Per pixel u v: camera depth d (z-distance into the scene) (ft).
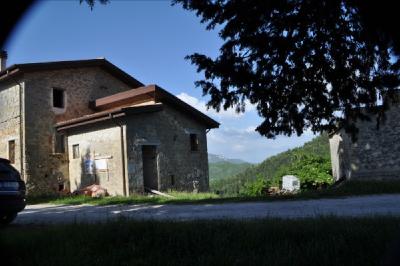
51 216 39.55
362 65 17.83
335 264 15.39
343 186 58.08
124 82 88.48
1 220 32.73
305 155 87.45
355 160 64.95
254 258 16.19
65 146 75.31
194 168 74.90
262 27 17.39
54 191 72.79
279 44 17.39
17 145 72.54
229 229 21.03
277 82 18.67
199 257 17.08
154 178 68.44
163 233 20.66
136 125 65.98
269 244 18.17
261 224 21.93
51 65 74.69
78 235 21.48
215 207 41.86
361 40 16.72
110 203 52.54
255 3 16.57
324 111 19.48
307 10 16.53
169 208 42.88
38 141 72.84
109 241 20.34
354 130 20.65
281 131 20.02
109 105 79.51
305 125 19.92
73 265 17.06
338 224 21.02
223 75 18.54
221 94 19.22
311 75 18.47
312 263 15.62
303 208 36.60
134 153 64.90
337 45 17.46
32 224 32.19
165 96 70.59
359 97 18.85
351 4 15.55
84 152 71.51
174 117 72.74
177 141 72.49
